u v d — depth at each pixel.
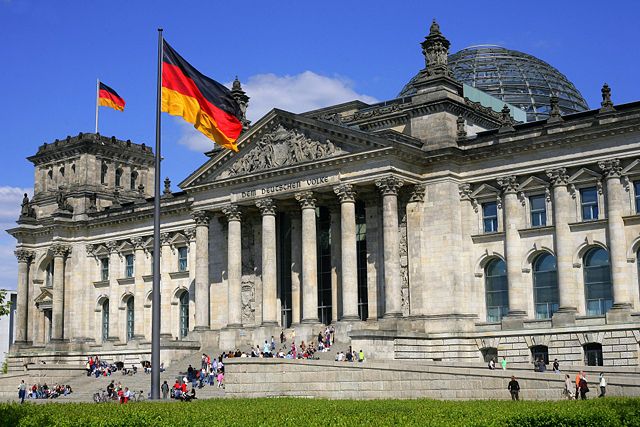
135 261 146.12
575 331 96.00
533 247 102.00
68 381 126.50
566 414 44.59
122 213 147.50
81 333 152.00
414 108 110.44
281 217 121.81
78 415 46.12
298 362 86.69
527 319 100.88
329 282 116.19
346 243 106.25
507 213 103.62
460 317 103.81
